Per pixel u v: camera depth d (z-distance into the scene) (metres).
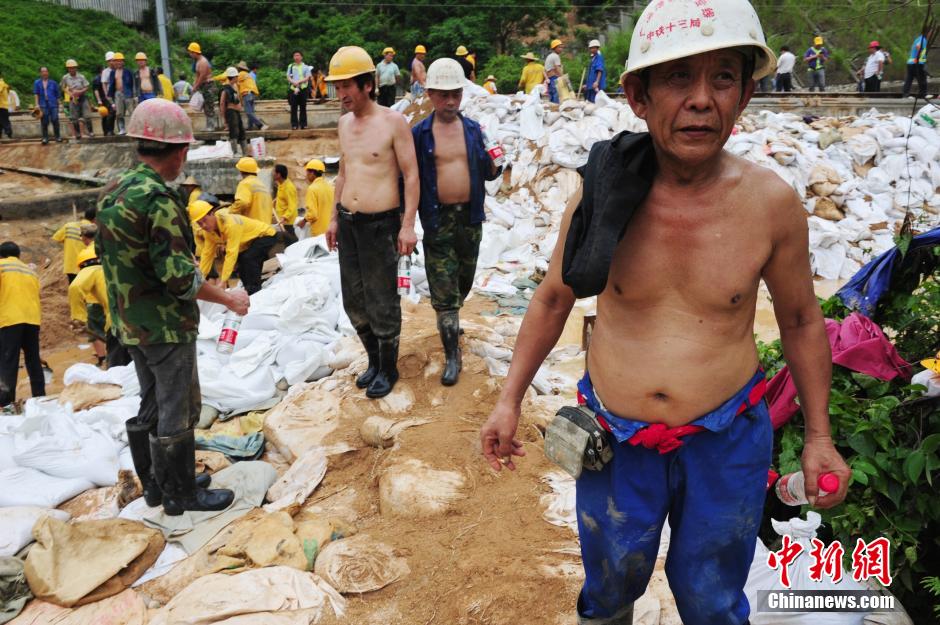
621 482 2.06
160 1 20.73
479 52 33.81
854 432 3.18
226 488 3.94
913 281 3.98
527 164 11.20
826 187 10.73
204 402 4.95
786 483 2.18
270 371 5.26
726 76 1.73
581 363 5.93
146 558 3.47
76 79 18.02
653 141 1.82
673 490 2.04
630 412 1.99
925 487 3.12
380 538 3.36
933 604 3.22
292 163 16.75
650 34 1.75
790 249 1.86
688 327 1.90
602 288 1.83
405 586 3.09
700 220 1.83
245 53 31.66
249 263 8.20
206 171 14.67
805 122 13.52
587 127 11.16
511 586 2.97
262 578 3.09
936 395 3.21
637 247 1.89
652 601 2.83
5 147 17.64
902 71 21.72
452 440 3.97
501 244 9.54
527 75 18.44
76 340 11.39
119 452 4.52
